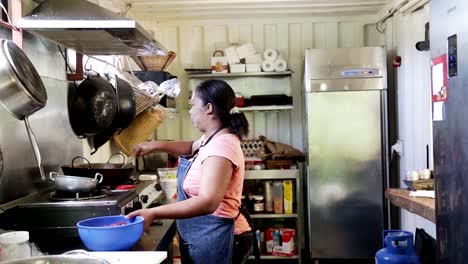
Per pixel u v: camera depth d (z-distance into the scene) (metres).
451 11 1.86
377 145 4.29
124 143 3.32
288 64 5.00
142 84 3.46
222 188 2.10
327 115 4.32
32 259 1.52
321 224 4.37
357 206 4.33
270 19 4.97
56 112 2.67
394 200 3.25
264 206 4.67
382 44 4.93
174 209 2.03
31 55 2.40
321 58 4.30
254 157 4.76
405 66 4.28
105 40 2.48
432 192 3.10
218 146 2.15
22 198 2.24
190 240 2.33
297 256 4.57
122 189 2.41
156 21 5.00
